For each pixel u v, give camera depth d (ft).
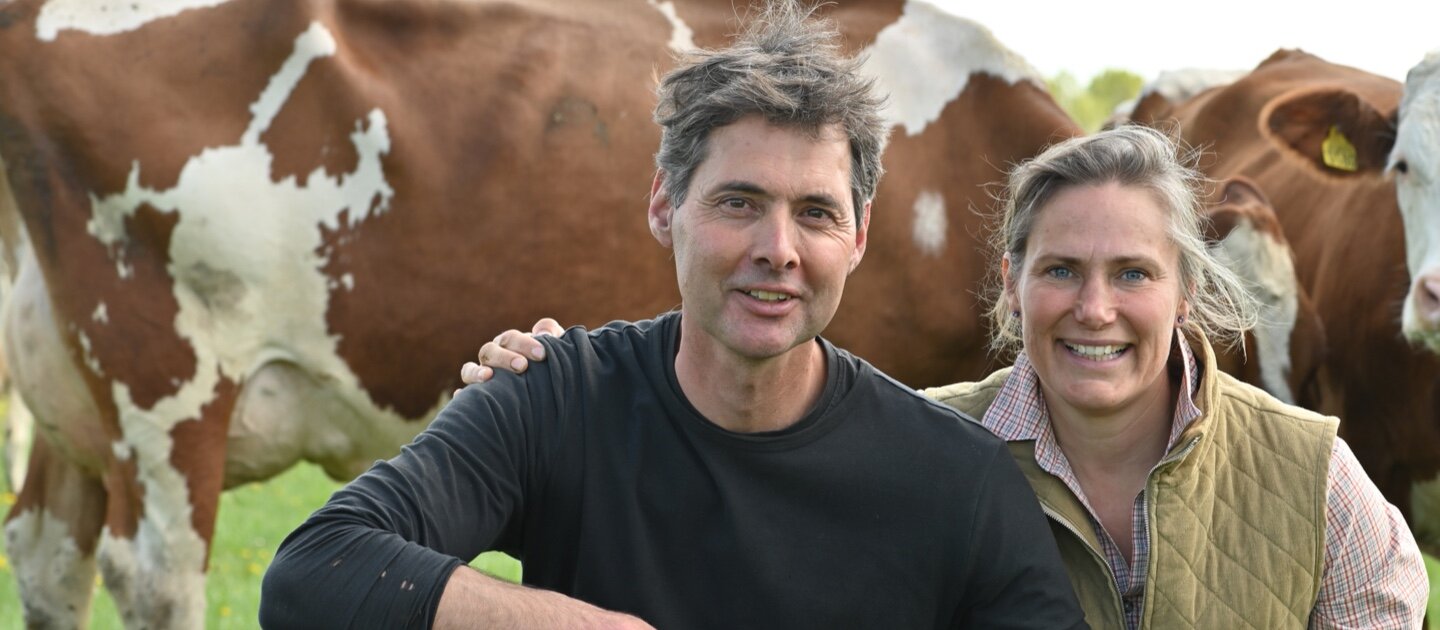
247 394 15.42
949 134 18.38
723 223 7.52
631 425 7.91
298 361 15.48
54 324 15.14
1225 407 8.75
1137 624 8.57
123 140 14.57
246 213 14.92
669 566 7.76
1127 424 8.81
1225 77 25.58
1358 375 18.97
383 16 15.75
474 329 15.94
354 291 15.40
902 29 18.57
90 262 14.64
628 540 7.75
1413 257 17.56
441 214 15.62
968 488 7.88
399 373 15.83
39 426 15.69
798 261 7.47
